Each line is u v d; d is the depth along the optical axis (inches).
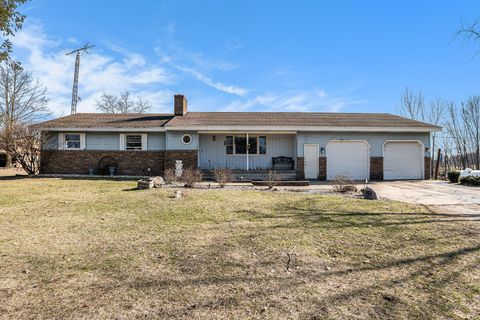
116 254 164.4
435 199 362.0
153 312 104.7
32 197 349.7
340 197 365.7
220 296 117.0
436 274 137.6
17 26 293.3
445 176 723.4
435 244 180.7
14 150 654.5
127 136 681.6
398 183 580.4
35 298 114.1
